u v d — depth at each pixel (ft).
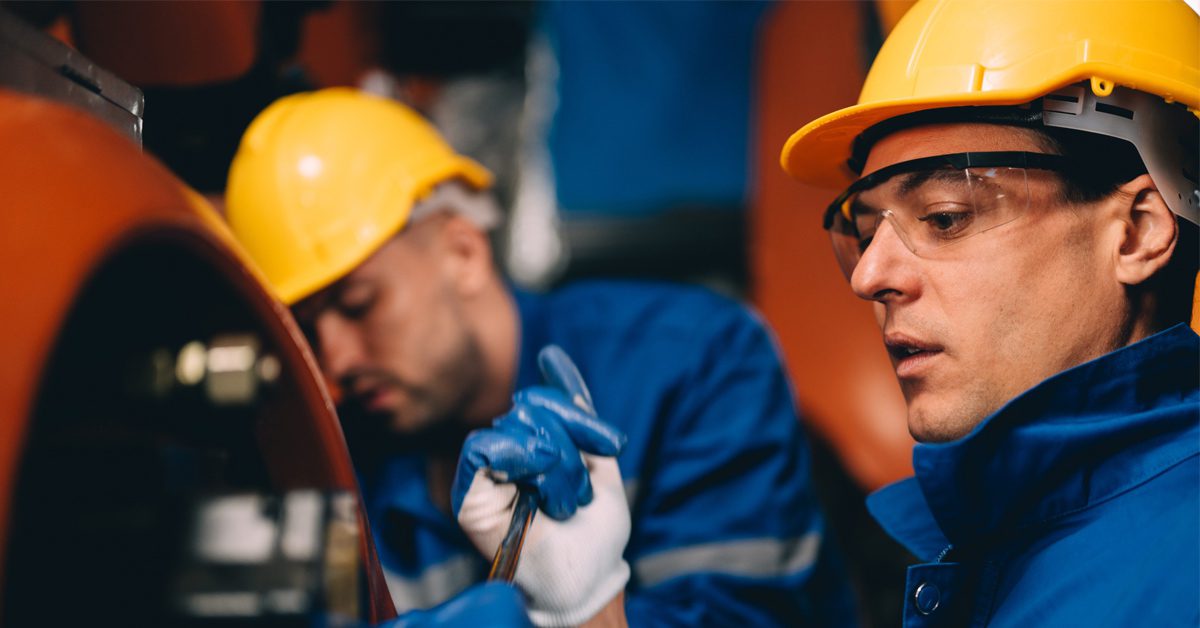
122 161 1.72
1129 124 2.90
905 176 3.01
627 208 10.26
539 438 3.10
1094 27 2.92
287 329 2.10
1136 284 2.91
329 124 5.87
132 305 1.79
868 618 7.88
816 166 3.59
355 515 2.18
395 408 5.82
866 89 3.32
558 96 10.31
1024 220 2.88
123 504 1.73
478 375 6.00
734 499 5.65
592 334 6.18
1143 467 2.76
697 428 5.83
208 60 3.89
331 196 5.71
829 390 8.62
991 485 2.94
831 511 8.40
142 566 1.72
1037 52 2.93
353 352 5.72
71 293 1.49
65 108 1.72
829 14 9.32
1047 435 2.80
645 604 5.27
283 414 2.07
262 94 5.04
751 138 9.99
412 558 6.06
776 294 9.26
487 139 10.73
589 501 3.26
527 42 10.48
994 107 2.94
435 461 6.09
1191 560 2.41
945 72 3.02
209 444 1.92
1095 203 2.89
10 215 1.48
